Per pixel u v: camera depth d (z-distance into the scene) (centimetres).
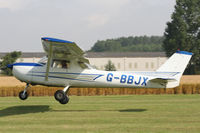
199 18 9906
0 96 3438
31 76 2102
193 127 1524
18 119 1752
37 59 10338
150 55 11762
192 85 3519
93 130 1466
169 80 2089
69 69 2117
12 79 6450
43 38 1767
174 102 2528
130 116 1830
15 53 9338
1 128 1519
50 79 2102
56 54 2058
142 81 2134
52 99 2923
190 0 9975
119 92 3497
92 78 2131
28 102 2625
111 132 1427
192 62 10225
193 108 2145
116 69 11375
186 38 9931
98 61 11300
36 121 1688
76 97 3117
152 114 1897
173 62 2192
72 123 1628
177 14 9944
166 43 10106
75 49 1895
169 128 1502
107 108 2175
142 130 1463
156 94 3491
